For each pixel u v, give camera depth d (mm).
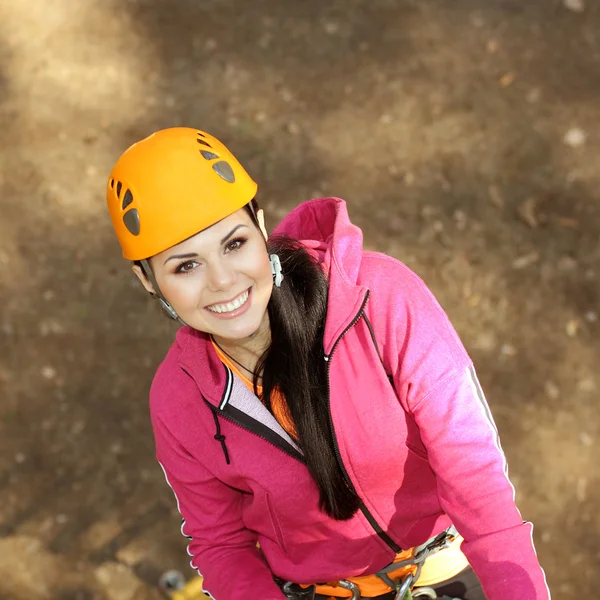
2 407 3832
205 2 5367
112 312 4070
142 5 5422
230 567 1802
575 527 3076
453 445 1474
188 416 1686
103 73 5105
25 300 4180
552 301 3674
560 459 3230
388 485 1648
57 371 3910
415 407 1497
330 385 1530
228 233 1397
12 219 4508
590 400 3363
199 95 4883
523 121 4359
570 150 4203
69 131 4859
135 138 4766
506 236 3930
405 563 1820
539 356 3514
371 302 1511
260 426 1630
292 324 1525
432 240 3979
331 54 4902
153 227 1391
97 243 4348
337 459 1589
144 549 3340
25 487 3582
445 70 4676
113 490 3529
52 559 3361
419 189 4191
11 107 5035
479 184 4148
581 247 3828
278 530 1773
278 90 4801
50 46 5309
